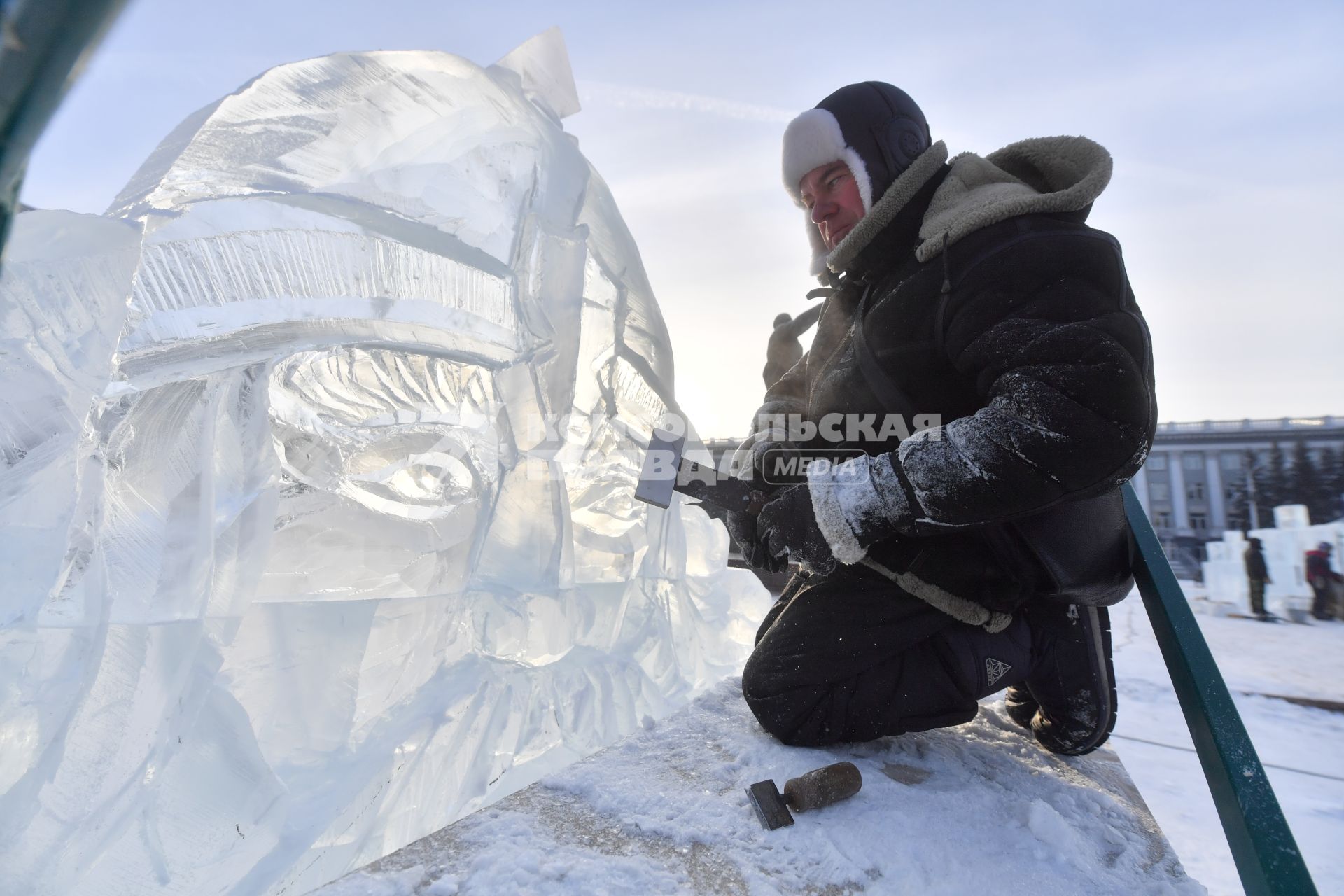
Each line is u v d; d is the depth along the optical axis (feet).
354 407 3.73
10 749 2.32
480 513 3.99
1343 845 7.79
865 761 3.67
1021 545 3.44
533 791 3.22
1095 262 3.10
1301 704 13.37
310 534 3.47
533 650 4.24
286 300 3.24
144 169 3.22
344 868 3.01
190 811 2.64
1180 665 3.18
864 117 3.95
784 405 4.92
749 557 3.63
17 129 1.08
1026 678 4.00
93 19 0.99
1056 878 2.75
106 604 2.59
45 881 2.30
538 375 4.20
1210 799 8.65
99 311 2.61
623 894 2.48
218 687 2.85
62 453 2.49
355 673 3.30
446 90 3.95
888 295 3.73
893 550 3.64
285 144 3.38
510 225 4.04
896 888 2.64
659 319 5.14
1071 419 2.79
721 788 3.31
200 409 2.98
